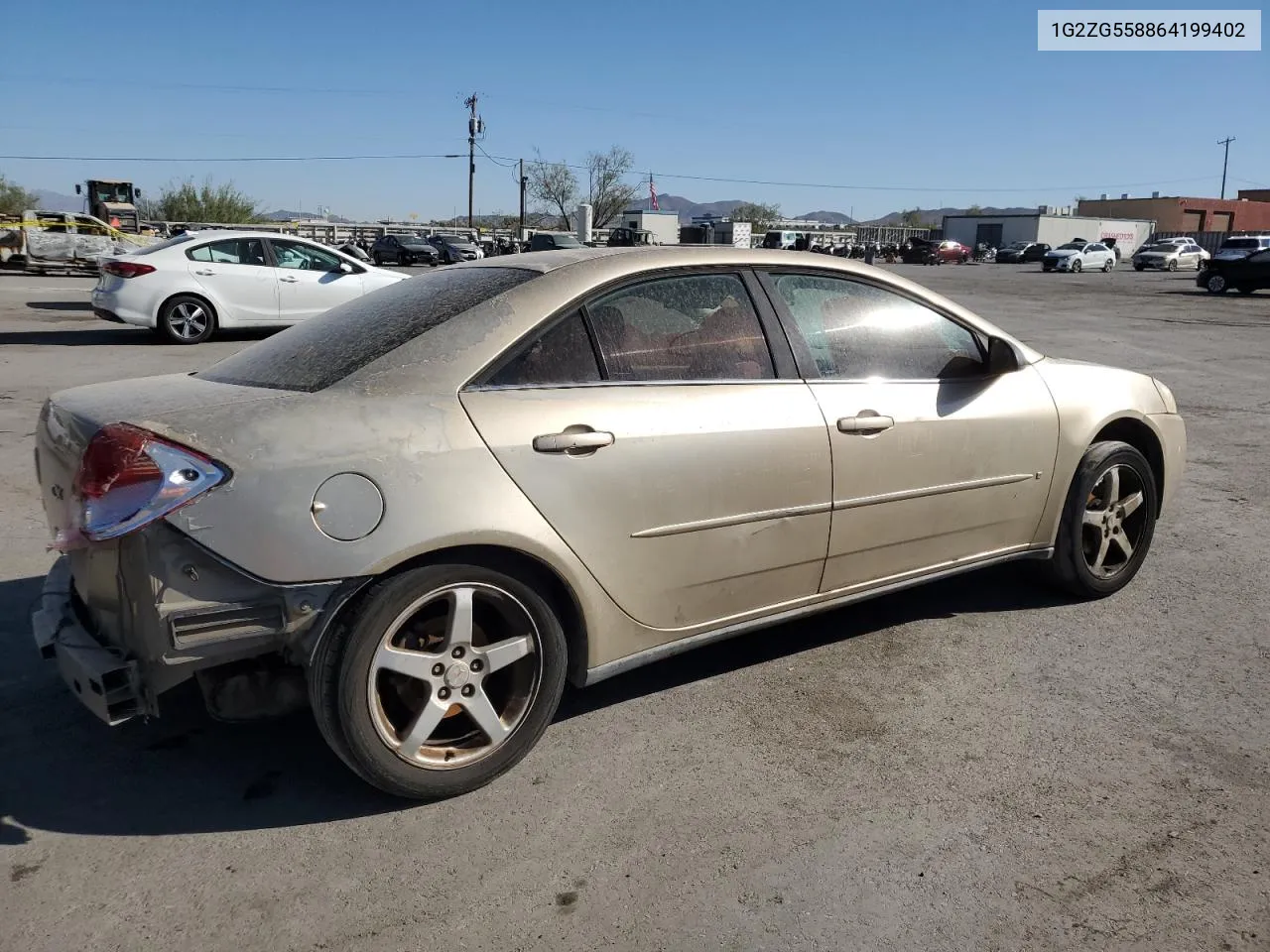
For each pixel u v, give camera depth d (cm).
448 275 345
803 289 356
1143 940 234
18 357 1138
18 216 2844
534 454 284
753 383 331
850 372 356
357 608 263
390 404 272
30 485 601
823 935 235
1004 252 6188
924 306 384
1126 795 293
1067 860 263
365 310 331
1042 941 233
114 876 253
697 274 333
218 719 274
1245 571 488
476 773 288
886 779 301
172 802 286
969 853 266
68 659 264
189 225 4556
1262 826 278
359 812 282
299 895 247
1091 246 4900
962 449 376
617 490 298
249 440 255
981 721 337
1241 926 238
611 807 286
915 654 390
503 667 292
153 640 251
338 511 257
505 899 246
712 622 332
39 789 291
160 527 246
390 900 246
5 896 244
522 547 280
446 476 270
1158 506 468
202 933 233
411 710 280
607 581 302
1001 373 392
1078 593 445
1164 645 400
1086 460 425
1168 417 463
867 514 355
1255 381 1129
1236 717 341
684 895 248
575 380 300
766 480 326
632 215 3966
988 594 456
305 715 339
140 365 1086
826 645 400
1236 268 2806
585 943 232
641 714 341
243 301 1314
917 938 234
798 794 293
